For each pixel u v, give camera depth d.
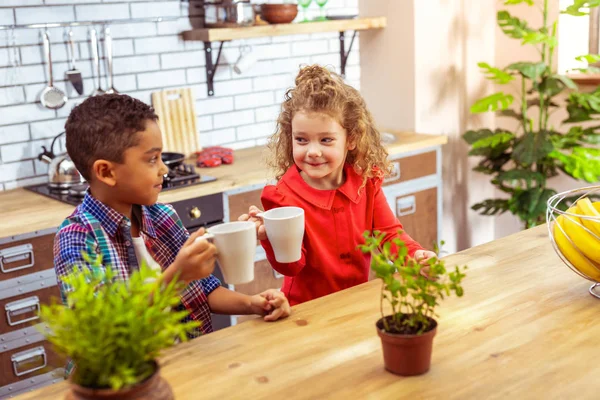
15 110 3.12
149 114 1.56
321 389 1.15
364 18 4.01
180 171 3.15
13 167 3.15
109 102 1.54
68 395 1.00
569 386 1.13
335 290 1.94
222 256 1.32
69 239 1.51
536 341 1.30
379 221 2.03
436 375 1.18
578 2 3.49
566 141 3.80
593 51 4.01
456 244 4.36
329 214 1.92
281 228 1.41
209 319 1.66
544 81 3.66
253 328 1.41
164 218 1.72
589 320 1.38
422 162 3.73
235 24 3.45
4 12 3.03
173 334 1.00
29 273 2.60
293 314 1.47
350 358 1.26
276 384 1.17
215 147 3.49
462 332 1.34
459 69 4.16
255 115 3.91
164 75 3.54
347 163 1.99
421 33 3.91
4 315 2.55
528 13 4.14
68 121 1.58
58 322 0.95
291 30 3.57
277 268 1.78
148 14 3.44
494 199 4.11
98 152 1.52
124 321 0.95
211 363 1.26
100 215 1.57
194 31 3.43
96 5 3.27
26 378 2.63
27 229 2.54
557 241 1.56
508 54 4.27
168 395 1.01
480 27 4.22
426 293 1.16
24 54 3.11
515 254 1.79
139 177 1.54
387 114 4.12
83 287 0.98
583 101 3.62
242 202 3.09
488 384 1.15
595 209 1.57
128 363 0.97
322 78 1.83
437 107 4.09
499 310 1.44
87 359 0.94
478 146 3.86
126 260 1.60
